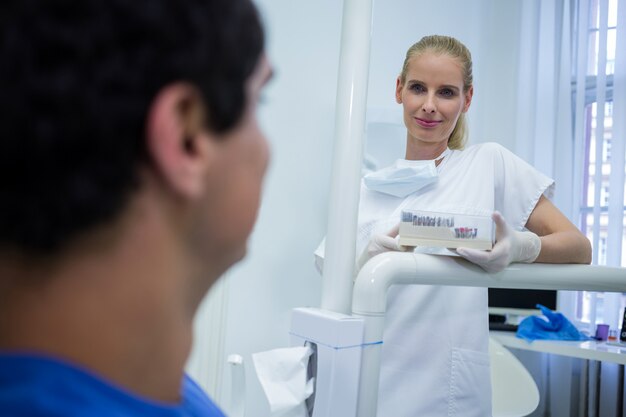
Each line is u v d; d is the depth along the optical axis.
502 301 2.63
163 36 0.22
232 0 0.25
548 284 0.90
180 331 0.28
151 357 0.26
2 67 0.21
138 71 0.22
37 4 0.21
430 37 1.40
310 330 0.73
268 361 0.72
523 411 2.02
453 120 1.37
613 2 2.73
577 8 2.86
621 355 1.96
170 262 0.26
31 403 0.21
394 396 1.29
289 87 2.36
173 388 0.28
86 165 0.22
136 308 0.25
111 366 0.24
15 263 0.23
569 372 2.80
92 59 0.21
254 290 2.26
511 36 3.03
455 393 1.32
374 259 0.75
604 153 2.71
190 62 0.23
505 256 0.82
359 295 0.73
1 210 0.22
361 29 0.79
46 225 0.22
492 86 3.05
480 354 1.35
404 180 1.32
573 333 2.41
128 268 0.24
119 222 0.24
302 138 2.38
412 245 0.78
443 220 0.80
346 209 0.78
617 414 2.46
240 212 0.28
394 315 1.33
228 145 0.27
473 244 0.81
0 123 0.21
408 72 1.39
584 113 2.79
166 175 0.24
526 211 1.33
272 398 0.70
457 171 1.38
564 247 0.97
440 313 1.34
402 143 2.44
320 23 2.44
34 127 0.21
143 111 0.22
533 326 2.41
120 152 0.22
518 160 1.37
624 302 2.62
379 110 2.41
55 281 0.23
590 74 2.83
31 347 0.23
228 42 0.24
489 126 3.04
